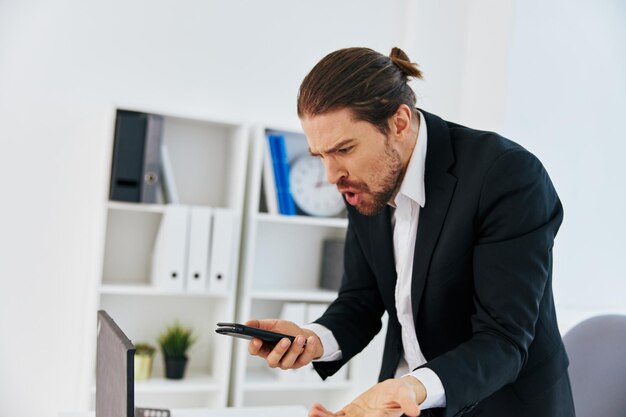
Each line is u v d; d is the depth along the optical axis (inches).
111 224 124.4
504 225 52.4
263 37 133.4
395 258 62.2
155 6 126.1
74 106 121.9
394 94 52.3
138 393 125.5
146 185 115.3
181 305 129.5
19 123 119.0
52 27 120.5
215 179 131.2
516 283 51.0
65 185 121.6
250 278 122.2
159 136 115.6
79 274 122.4
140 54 125.5
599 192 144.9
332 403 136.8
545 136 140.6
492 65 139.3
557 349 57.1
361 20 140.5
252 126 128.5
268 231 134.6
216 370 124.4
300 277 137.3
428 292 57.0
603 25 144.2
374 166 52.5
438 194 56.4
